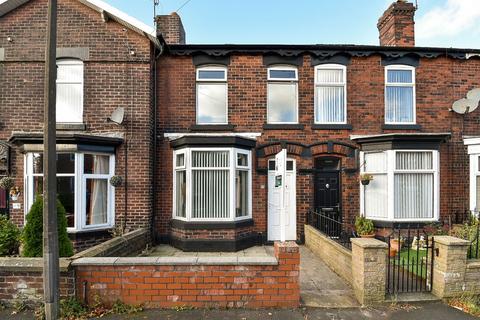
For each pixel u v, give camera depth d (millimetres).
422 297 5250
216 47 9547
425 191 9312
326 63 9781
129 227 8688
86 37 8883
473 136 9812
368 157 9586
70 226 8031
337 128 9625
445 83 9914
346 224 9516
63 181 8102
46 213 4445
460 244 5191
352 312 4871
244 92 9664
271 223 9586
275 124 9586
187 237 8539
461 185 9664
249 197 9297
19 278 4738
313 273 6680
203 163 8828
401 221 9008
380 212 9328
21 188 8523
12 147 8633
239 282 4945
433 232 8930
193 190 8750
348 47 9617
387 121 9922
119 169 8758
